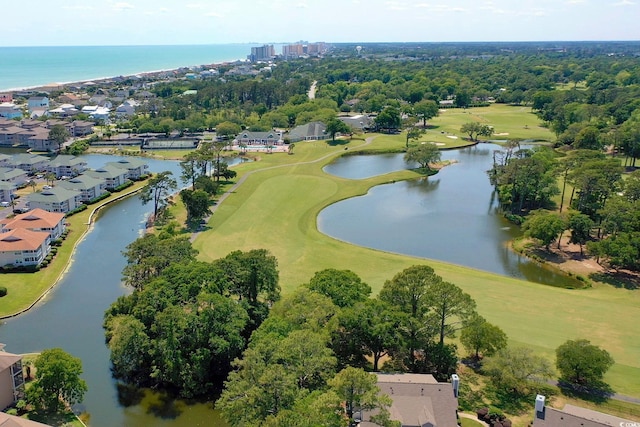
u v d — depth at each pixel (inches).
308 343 2314.2
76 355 2938.0
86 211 5526.6
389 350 2716.5
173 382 2684.5
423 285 2706.7
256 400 2087.8
